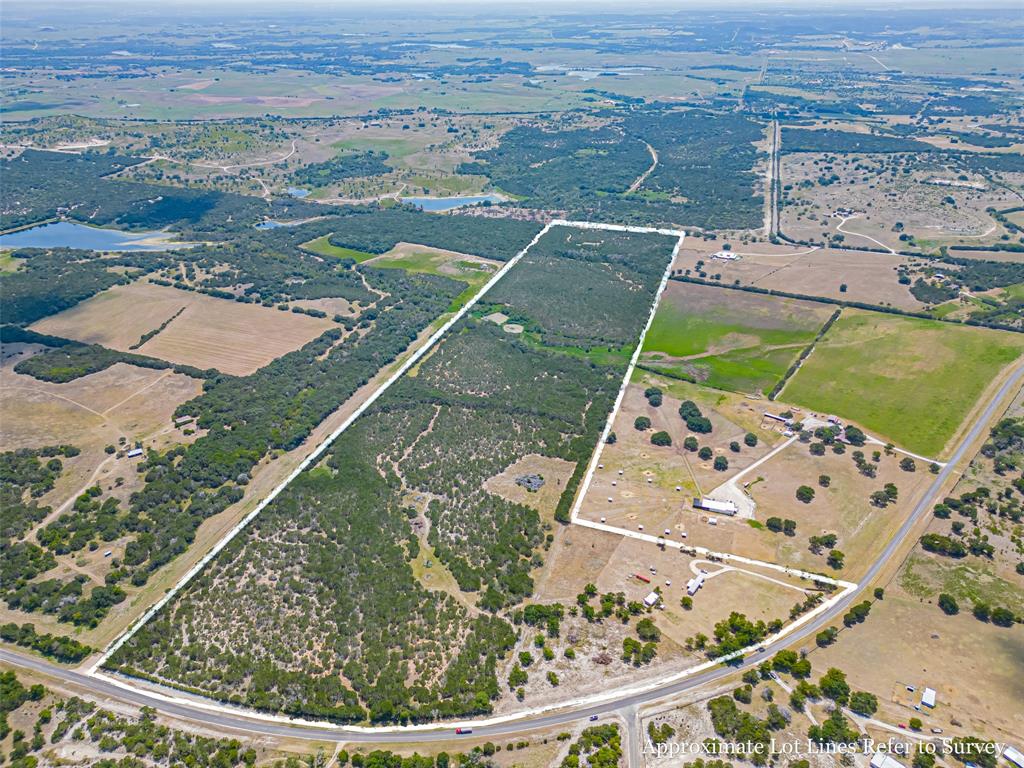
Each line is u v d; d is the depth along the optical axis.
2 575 151.25
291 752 115.38
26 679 130.12
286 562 154.75
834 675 123.50
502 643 133.88
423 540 161.12
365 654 132.25
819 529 161.75
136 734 117.75
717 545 157.88
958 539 156.00
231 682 128.00
